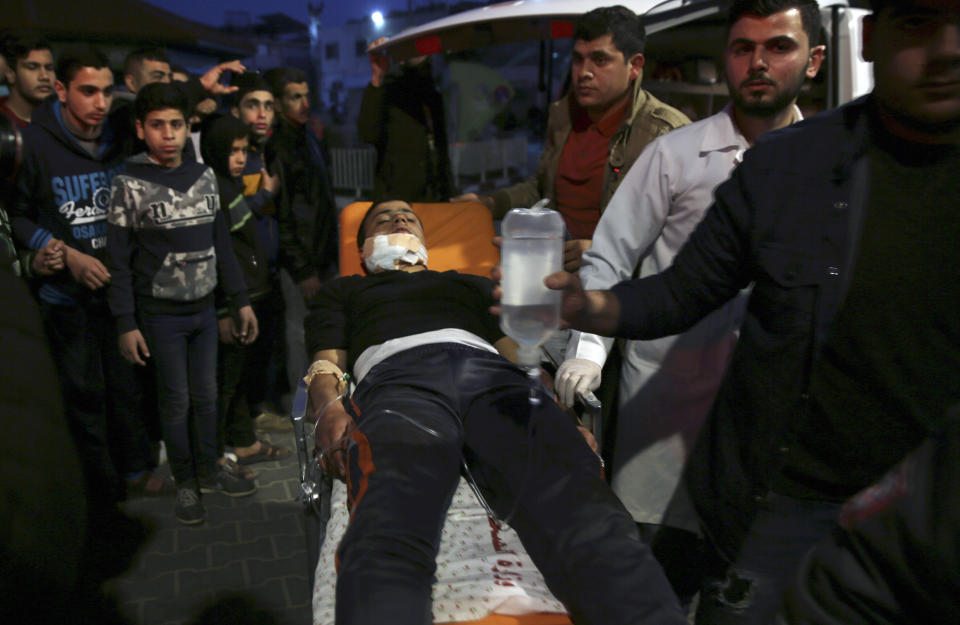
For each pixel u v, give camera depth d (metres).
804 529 1.53
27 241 2.93
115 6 7.91
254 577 2.98
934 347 1.33
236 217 3.57
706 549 1.75
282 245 4.09
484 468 2.03
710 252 1.59
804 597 0.82
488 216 3.39
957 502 0.67
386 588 1.53
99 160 3.16
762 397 1.51
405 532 1.68
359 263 3.15
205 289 3.18
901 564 0.71
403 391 2.12
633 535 1.71
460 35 3.70
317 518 2.23
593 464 1.91
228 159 3.50
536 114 12.53
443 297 2.65
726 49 1.98
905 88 1.23
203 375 3.35
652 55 3.80
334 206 4.54
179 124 2.99
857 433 1.42
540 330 1.50
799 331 1.43
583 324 1.59
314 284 4.21
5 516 0.76
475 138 13.73
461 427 2.10
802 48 1.89
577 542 1.68
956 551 0.66
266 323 4.11
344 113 30.92
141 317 3.14
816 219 1.41
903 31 1.20
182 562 3.07
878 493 0.78
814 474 1.49
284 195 4.00
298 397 2.35
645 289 1.63
